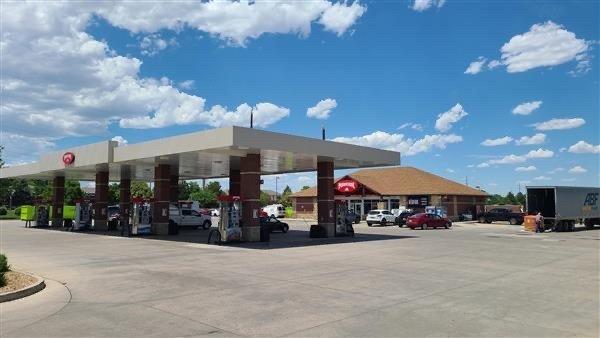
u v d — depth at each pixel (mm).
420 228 43781
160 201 34188
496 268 16281
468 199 63062
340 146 30125
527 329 8297
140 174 43688
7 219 66000
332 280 13500
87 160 35094
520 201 122688
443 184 62719
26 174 45156
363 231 39969
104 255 20250
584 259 19094
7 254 20672
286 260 18375
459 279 13812
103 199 40375
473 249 23172
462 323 8680
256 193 27438
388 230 41719
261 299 10773
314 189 72312
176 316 9164
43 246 24688
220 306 10055
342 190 61438
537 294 11555
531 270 15820
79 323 8641
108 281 13336
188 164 35688
